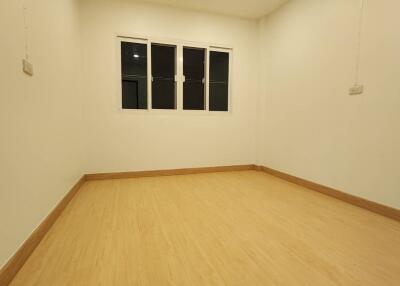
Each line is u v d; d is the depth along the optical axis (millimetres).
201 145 4055
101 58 3445
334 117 2828
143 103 3756
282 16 3668
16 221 1426
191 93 4012
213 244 1751
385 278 1377
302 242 1788
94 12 3383
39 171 1797
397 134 2188
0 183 1256
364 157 2490
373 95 2383
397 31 2158
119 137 3607
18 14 1489
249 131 4312
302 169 3348
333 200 2750
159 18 3666
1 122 1276
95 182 3439
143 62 3709
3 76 1303
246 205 2570
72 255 1590
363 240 1821
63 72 2469
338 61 2754
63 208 2373
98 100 3477
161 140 3824
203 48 3967
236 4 3654
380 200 2346
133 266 1474
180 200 2713
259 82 4238
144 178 3688
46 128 1953
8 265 1305
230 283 1326
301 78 3320
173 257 1577
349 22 2607
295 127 3461
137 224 2080
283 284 1321
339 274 1409
